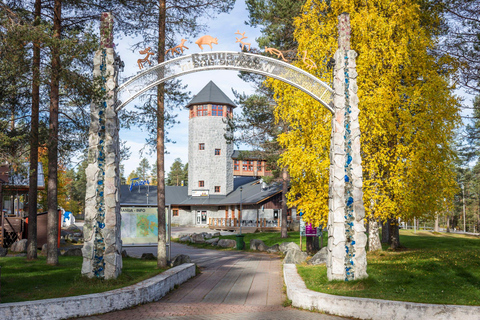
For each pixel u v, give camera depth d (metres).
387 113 16.00
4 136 10.48
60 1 13.87
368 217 16.97
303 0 26.41
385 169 17.17
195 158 57.03
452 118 16.86
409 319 7.76
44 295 8.68
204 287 12.27
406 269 12.18
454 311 7.54
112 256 10.44
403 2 17.23
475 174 69.25
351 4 17.00
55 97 14.27
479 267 11.96
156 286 10.26
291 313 8.67
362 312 8.16
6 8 9.59
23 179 12.88
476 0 12.95
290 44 28.22
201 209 57.50
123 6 14.34
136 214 16.25
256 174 58.41
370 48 16.88
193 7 15.24
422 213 17.27
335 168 10.87
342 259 10.65
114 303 8.71
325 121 16.27
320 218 16.95
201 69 11.50
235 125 30.45
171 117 15.56
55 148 12.62
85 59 11.91
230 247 28.56
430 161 16.88
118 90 11.19
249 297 10.69
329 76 16.61
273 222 44.78
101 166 10.68
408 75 17.44
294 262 17.12
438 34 17.89
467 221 81.75
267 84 19.28
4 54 9.46
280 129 30.14
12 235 23.05
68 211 64.50
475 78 13.57
